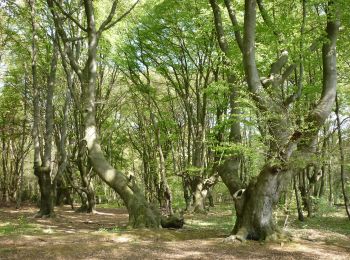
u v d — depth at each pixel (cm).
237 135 1336
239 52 1572
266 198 1074
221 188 3130
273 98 1109
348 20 1259
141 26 2264
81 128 2364
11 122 3133
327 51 1132
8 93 2880
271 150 1057
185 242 1057
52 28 2027
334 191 3089
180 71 2473
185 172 2306
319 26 1208
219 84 1486
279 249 974
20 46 2170
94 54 1522
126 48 2333
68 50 1639
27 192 3794
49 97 1886
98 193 3566
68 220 1738
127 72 2753
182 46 2277
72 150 2714
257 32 1383
